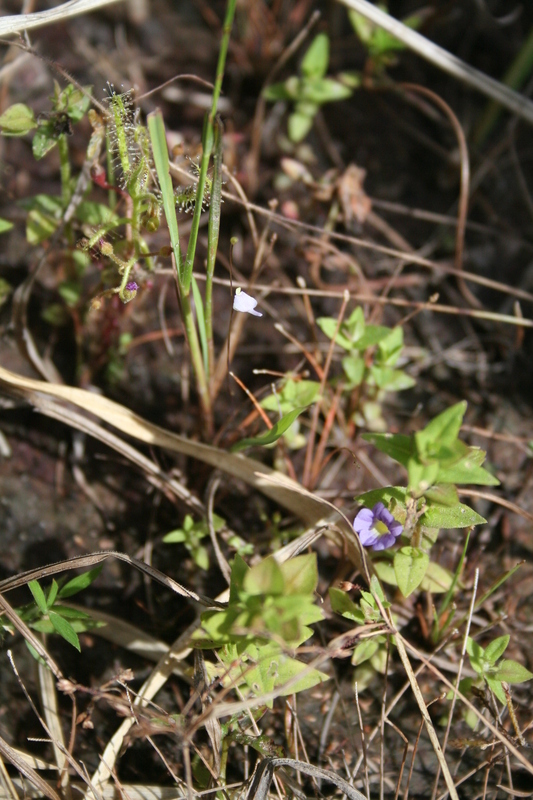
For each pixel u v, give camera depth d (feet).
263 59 1.94
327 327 1.72
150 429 1.72
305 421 1.80
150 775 1.67
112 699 1.61
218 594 1.74
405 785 1.68
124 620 1.73
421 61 1.99
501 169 1.96
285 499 1.72
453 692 1.65
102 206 1.73
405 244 1.91
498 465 1.81
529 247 1.92
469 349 1.87
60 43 1.94
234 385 1.82
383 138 1.96
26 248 1.85
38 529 1.76
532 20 2.01
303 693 1.71
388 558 1.70
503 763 1.68
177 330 1.84
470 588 1.75
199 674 1.62
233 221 1.89
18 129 1.69
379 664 1.70
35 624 1.64
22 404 1.79
